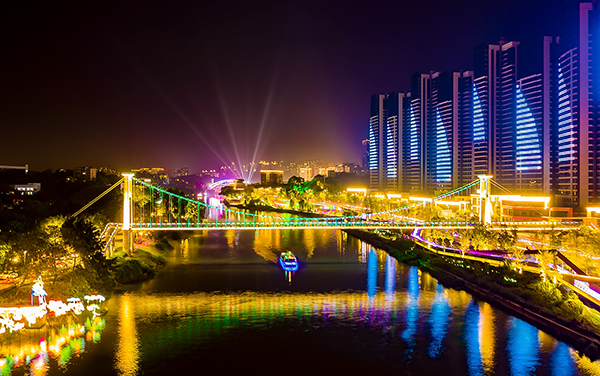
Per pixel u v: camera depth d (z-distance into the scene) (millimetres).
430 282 118438
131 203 141375
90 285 96562
